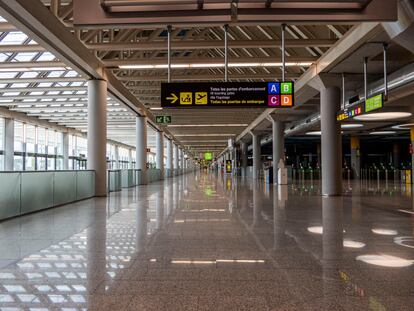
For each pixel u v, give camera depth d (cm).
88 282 479
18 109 3244
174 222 961
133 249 657
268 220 988
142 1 668
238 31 1792
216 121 4128
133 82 2469
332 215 1081
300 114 3184
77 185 1561
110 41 1636
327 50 1611
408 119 2630
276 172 3189
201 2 673
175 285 466
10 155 3362
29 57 1867
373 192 2055
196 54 2245
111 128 4566
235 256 606
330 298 419
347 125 3142
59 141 4625
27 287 460
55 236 777
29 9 1081
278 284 468
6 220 1005
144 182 3116
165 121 3206
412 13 808
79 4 681
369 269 531
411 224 917
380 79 1647
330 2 685
